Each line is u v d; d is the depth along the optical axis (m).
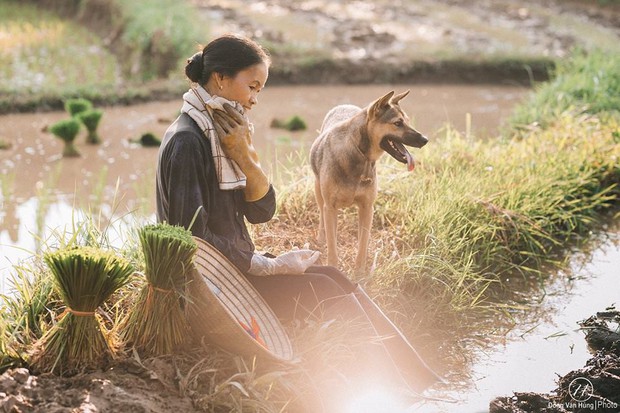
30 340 3.93
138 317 3.84
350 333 4.13
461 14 18.55
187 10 15.78
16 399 3.38
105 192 8.20
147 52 13.80
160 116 11.28
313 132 10.48
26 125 10.79
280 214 6.02
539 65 13.89
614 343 4.76
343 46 14.83
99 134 10.37
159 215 4.13
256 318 3.99
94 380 3.57
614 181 7.44
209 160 3.96
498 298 5.56
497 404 4.12
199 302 3.70
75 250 3.60
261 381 3.75
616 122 8.58
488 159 7.20
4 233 7.13
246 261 3.99
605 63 11.12
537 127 8.84
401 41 15.52
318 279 4.12
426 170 6.86
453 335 4.98
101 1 16.62
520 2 20.27
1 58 14.05
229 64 3.91
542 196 6.64
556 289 5.73
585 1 20.03
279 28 16.02
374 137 4.74
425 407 4.17
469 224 5.93
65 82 12.67
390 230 5.80
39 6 18.27
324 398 3.95
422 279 5.18
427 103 12.20
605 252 6.37
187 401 3.66
